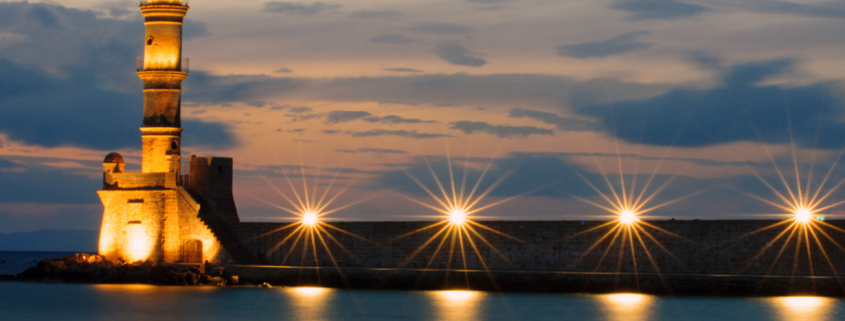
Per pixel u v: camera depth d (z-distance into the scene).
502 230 71.44
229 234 80.88
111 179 81.88
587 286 67.62
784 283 62.97
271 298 68.88
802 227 64.12
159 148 81.25
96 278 80.75
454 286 70.88
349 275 73.88
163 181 80.31
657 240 67.75
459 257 72.38
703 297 64.56
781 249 64.62
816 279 62.22
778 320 55.75
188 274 76.94
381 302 66.06
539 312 60.50
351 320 59.19
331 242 76.75
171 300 68.75
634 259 68.12
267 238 79.56
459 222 72.56
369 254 75.19
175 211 80.38
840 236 63.09
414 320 58.56
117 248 81.88
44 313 63.81
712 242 66.44
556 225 70.00
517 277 69.25
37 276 84.25
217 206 82.81
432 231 73.19
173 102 81.69
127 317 61.78
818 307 59.94
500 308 62.41
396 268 73.81
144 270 79.12
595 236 69.00
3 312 64.38
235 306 65.50
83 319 61.44
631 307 61.44
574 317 58.50
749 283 63.88
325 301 67.00
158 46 81.38
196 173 82.44
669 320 56.84
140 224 80.94
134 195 81.00
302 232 78.12
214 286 76.12
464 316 59.81
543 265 70.19
